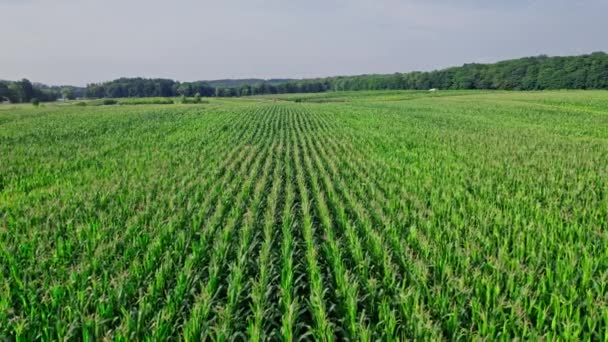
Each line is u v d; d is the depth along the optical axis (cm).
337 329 465
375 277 596
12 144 2278
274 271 612
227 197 1056
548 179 1227
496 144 2155
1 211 946
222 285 563
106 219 854
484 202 982
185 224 862
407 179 1278
